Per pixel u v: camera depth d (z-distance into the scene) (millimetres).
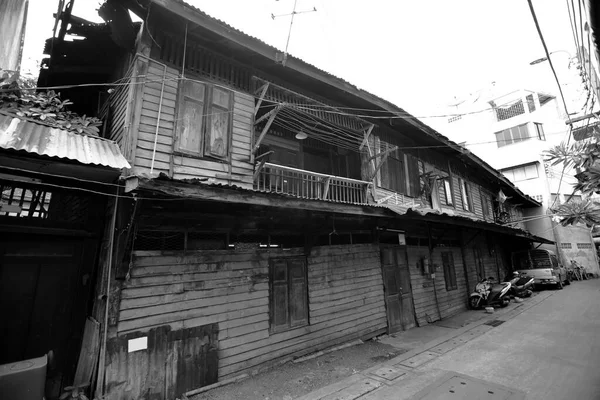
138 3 5059
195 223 5262
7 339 4281
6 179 4438
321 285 7145
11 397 3404
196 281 5164
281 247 6633
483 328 8797
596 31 2664
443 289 11266
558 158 5793
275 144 8438
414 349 6996
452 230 12914
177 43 5969
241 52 6461
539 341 7137
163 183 3695
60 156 3830
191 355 4887
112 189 5031
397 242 9688
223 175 5957
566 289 16422
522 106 24156
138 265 4617
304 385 5156
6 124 4387
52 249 4789
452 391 4680
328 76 7398
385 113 9258
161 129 5391
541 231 22109
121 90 6047
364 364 6117
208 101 6066
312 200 5234
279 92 7297
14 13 5762
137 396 4301
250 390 4973
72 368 4703
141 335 4480
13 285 4406
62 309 4770
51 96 5320
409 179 11133
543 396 4383
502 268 17484
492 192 18750
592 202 5977
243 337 5566
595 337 7102
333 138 8664
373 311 8172
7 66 5555
